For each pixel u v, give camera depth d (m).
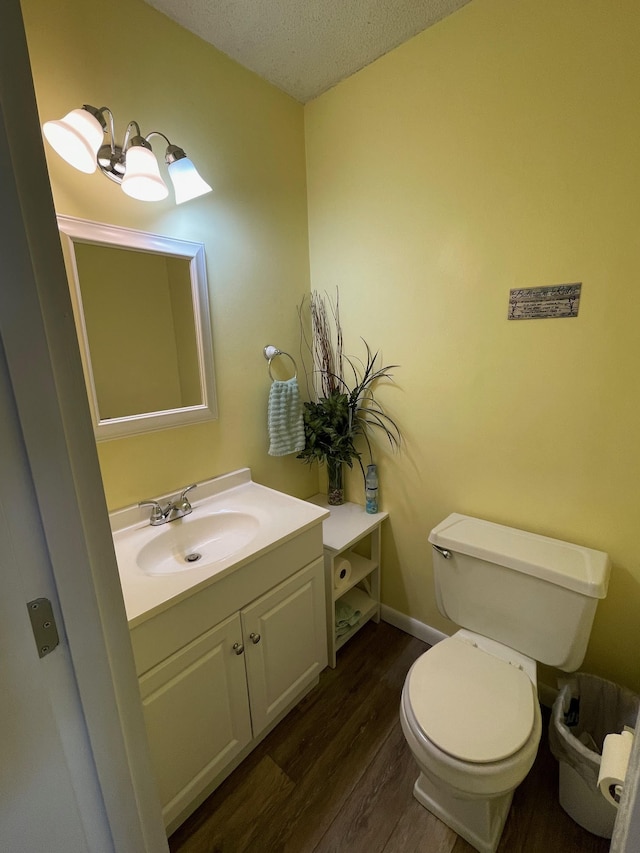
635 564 1.20
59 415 0.50
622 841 0.46
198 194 1.22
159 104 1.22
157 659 0.96
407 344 1.57
